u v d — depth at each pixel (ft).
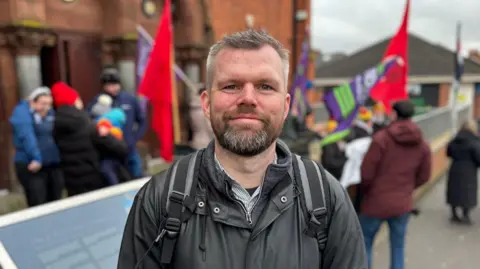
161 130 13.76
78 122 11.79
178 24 24.95
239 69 3.70
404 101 11.33
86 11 21.42
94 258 5.46
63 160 11.96
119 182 12.71
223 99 3.76
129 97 15.90
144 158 22.40
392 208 11.14
